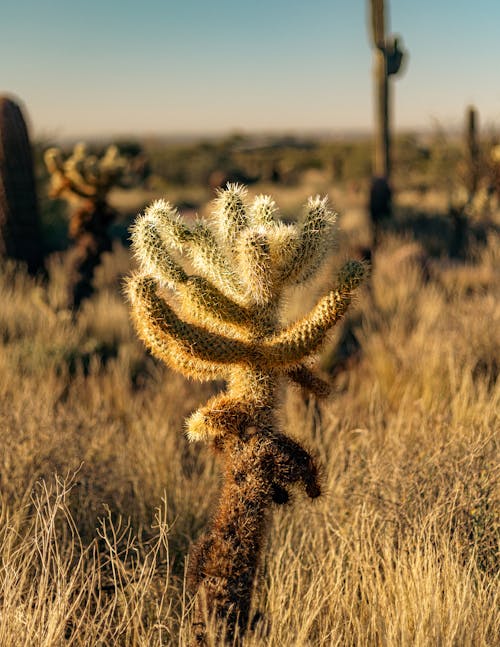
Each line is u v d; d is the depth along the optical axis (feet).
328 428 16.40
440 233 49.78
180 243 8.54
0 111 32.91
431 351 21.47
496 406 16.40
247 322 8.61
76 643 9.27
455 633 8.46
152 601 10.22
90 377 22.41
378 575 9.89
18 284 32.55
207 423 8.49
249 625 8.33
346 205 69.87
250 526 8.30
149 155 126.52
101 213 29.30
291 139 200.95
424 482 12.19
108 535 12.03
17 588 9.39
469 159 56.49
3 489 12.58
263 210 9.02
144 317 8.25
